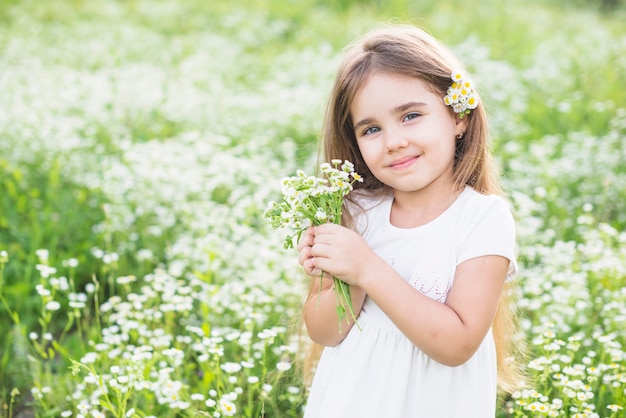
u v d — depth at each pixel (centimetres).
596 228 504
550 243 483
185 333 393
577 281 380
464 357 222
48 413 319
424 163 231
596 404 315
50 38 1012
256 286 410
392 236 245
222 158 532
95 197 545
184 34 1100
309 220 241
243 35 1048
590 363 309
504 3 1194
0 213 515
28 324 418
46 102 689
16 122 623
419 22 1063
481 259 229
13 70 833
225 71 880
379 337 237
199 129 670
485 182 253
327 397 242
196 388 334
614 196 536
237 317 381
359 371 237
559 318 360
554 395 328
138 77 820
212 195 545
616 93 755
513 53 903
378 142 235
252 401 344
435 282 234
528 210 459
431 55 237
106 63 920
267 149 623
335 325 247
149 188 520
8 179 557
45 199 548
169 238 489
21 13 1138
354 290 241
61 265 456
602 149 582
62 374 377
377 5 1206
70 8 1193
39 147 590
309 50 934
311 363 304
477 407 237
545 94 761
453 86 234
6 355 371
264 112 705
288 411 326
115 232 486
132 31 1041
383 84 231
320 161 282
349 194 262
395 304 220
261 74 901
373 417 234
